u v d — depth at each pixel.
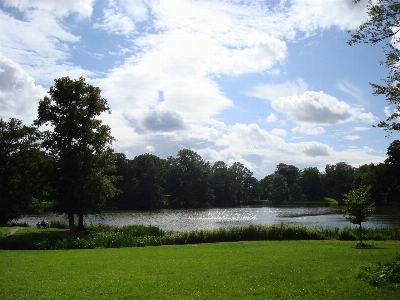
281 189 153.50
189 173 131.62
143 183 116.19
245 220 65.38
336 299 10.85
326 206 120.62
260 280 13.49
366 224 52.19
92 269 16.47
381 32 14.13
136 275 14.86
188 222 61.66
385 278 12.44
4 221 51.69
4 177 51.31
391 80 14.77
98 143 41.03
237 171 163.12
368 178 94.19
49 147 40.25
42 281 13.96
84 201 38.47
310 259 18.20
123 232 35.59
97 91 41.91
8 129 53.62
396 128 15.15
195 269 15.96
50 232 39.16
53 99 40.78
